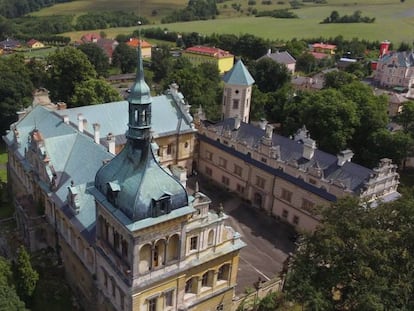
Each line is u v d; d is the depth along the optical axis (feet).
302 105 383.86
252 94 451.12
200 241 165.68
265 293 201.36
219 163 312.91
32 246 225.56
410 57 630.33
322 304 155.74
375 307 143.43
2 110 384.88
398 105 476.13
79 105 392.27
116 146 282.97
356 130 358.02
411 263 156.97
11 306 147.23
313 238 174.09
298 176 257.96
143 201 141.90
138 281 150.30
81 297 197.67
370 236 159.63
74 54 432.66
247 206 290.35
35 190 232.53
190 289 173.47
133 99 141.28
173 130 307.37
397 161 336.70
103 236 164.35
